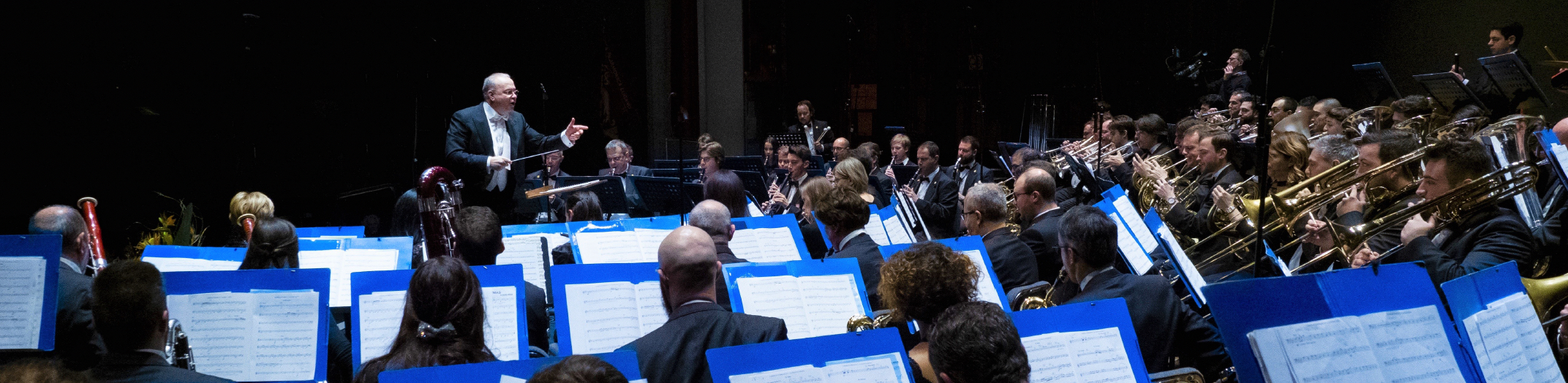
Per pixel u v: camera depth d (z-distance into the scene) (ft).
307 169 28.22
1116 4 51.13
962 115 54.13
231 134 26.04
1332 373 7.04
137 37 23.99
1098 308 9.38
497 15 37.14
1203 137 20.02
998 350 7.08
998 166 52.24
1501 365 7.43
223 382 8.89
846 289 12.21
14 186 21.48
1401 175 13.71
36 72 21.86
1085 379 8.99
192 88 25.38
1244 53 36.88
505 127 23.06
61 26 22.38
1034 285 12.69
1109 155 25.08
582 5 40.65
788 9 53.01
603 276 11.46
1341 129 21.94
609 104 41.86
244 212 17.22
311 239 15.06
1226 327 7.22
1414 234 11.11
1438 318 7.52
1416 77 23.09
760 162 33.68
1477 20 39.11
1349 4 44.42
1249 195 16.33
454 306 8.90
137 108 23.82
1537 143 13.67
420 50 33.32
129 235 23.36
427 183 14.38
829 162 36.86
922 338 10.12
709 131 44.34
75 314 11.09
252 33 26.43
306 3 28.58
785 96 49.93
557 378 5.74
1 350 10.15
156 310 8.84
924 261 9.87
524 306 11.17
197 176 25.26
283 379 10.91
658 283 11.60
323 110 28.96
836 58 53.31
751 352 8.03
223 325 10.94
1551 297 8.86
